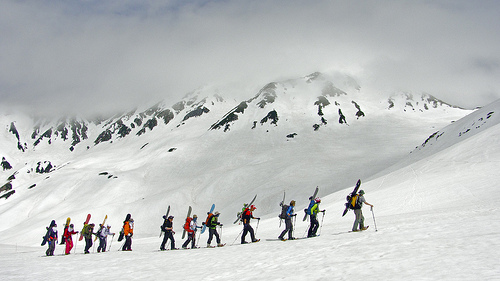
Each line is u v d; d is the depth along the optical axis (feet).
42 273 39.91
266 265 34.19
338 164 393.70
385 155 411.13
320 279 24.67
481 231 36.37
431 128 527.40
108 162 622.54
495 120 231.71
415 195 108.27
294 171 381.19
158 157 545.85
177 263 42.29
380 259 29.30
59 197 452.35
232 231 115.85
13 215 422.00
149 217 347.36
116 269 40.47
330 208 123.13
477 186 100.63
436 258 26.63
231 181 394.73
